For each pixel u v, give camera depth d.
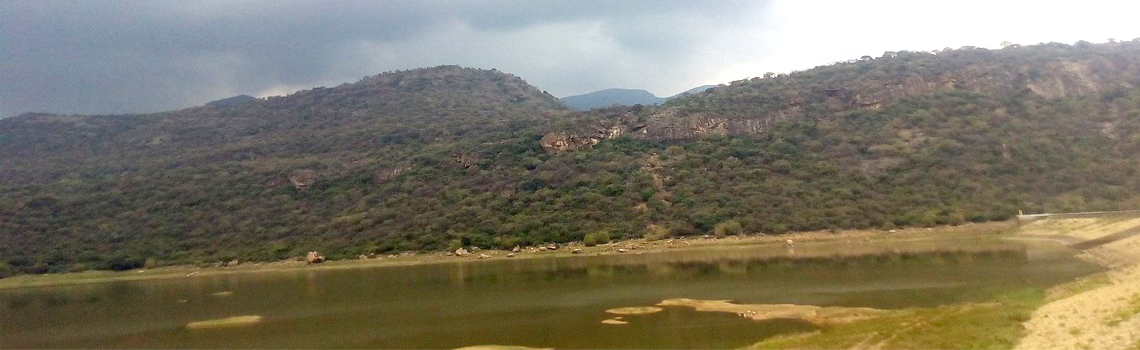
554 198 136.00
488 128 192.88
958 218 104.00
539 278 82.25
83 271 126.56
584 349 41.50
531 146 160.62
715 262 89.38
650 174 136.50
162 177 166.75
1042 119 128.88
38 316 71.81
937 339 34.75
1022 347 31.19
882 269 70.06
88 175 172.00
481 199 139.12
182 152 192.62
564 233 122.31
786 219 114.06
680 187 130.38
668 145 150.12
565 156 151.50
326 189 156.62
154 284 104.00
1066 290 45.53
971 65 153.25
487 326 51.47
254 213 147.25
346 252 126.44
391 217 137.75
